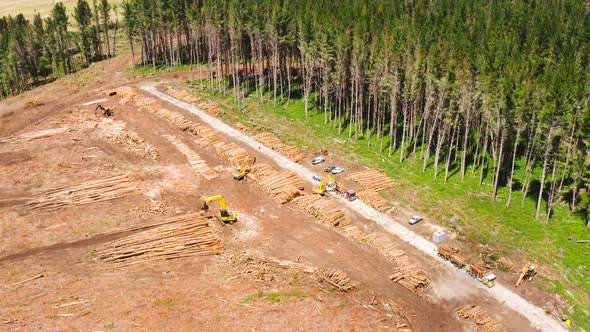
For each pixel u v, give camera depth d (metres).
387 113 83.25
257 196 62.22
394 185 64.38
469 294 45.47
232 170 68.88
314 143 77.19
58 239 51.97
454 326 41.41
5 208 57.81
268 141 76.88
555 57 69.50
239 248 51.25
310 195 61.22
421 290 45.84
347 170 68.75
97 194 60.56
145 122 85.88
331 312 41.03
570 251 51.03
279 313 40.31
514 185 63.34
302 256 50.12
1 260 48.09
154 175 67.38
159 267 47.31
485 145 62.16
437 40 71.31
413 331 40.38
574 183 56.00
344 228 55.09
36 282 44.16
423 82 67.25
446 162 64.50
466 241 53.09
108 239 52.06
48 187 62.88
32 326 37.84
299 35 85.81
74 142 77.12
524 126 57.81
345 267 48.50
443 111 63.28
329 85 81.19
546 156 54.56
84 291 42.84
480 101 63.22
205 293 43.00
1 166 68.75
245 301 41.84
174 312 40.03
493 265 49.38
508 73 58.94
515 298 45.03
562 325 41.97
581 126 51.81
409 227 55.75
